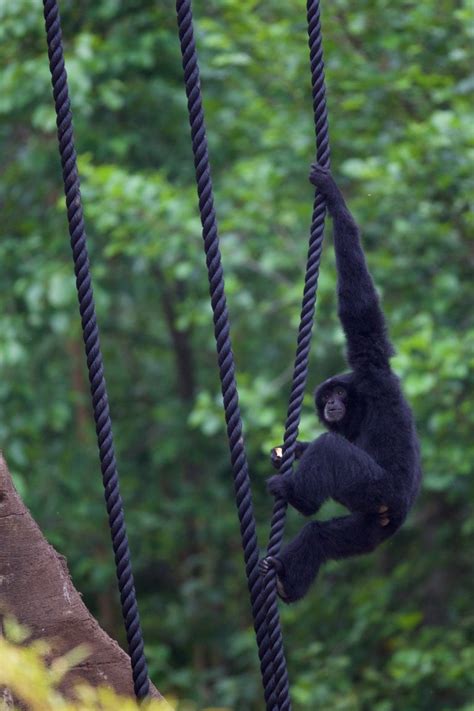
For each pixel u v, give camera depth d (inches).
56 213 646.5
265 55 570.3
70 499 701.9
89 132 629.3
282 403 664.4
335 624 695.1
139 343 829.2
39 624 204.8
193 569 815.1
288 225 578.2
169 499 803.4
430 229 546.3
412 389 481.7
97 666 207.2
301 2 571.5
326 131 230.4
